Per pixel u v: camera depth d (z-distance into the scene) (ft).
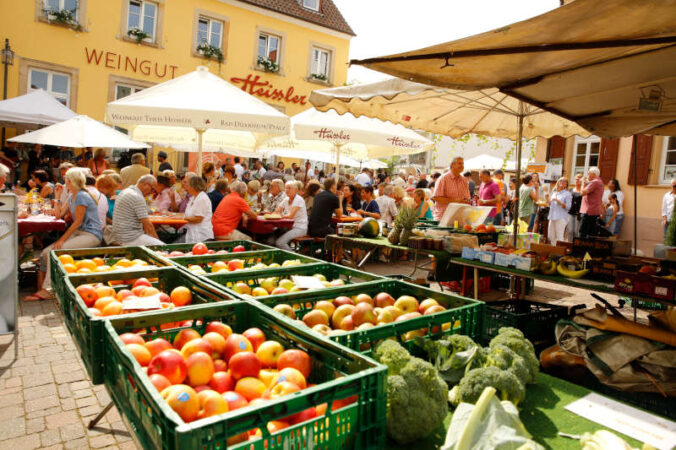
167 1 53.88
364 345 6.71
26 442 8.66
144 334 6.84
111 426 9.34
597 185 31.37
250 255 12.62
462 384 5.83
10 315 12.29
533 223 37.88
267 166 64.34
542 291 23.71
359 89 13.62
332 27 66.74
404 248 17.38
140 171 27.48
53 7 47.83
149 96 20.68
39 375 11.43
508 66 10.98
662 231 33.83
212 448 3.66
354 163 50.21
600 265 11.57
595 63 10.82
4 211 12.17
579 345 10.23
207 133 30.99
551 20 7.91
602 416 5.90
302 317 8.47
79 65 49.11
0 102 36.01
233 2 58.29
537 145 42.93
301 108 66.18
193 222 20.99
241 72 60.23
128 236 17.74
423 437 5.27
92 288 8.29
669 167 34.09
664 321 9.96
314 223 25.38
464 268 16.44
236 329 7.41
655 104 12.54
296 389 5.05
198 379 5.49
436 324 7.28
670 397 8.79
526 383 6.61
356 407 4.58
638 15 7.68
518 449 4.06
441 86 11.96
